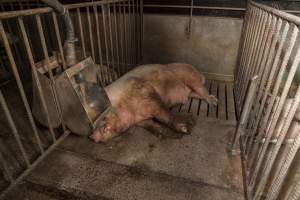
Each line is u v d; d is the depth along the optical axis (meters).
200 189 2.03
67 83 2.14
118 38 4.45
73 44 2.32
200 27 4.18
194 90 3.45
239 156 2.39
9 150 2.51
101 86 2.48
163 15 4.28
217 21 4.04
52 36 4.66
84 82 2.30
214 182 2.10
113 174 2.18
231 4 3.87
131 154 2.43
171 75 3.16
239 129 2.28
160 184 2.08
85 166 2.27
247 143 2.45
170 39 4.48
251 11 3.00
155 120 3.01
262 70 2.08
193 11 4.11
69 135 2.71
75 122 2.41
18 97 3.74
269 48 1.98
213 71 4.52
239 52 3.79
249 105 2.15
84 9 4.49
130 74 2.96
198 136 2.70
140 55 4.70
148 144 2.57
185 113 3.19
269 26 2.04
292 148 1.29
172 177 2.15
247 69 2.77
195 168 2.25
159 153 2.44
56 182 2.10
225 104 3.47
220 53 4.30
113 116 2.47
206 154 2.42
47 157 2.37
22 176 2.09
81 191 2.02
